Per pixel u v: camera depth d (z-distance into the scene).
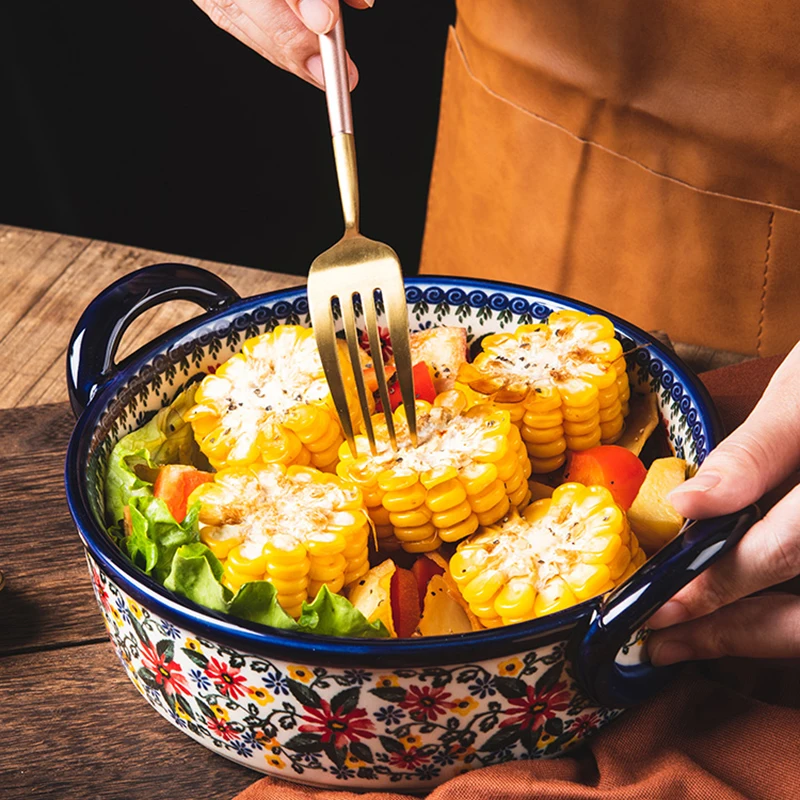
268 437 0.94
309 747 0.76
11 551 1.03
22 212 2.71
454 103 1.53
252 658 0.71
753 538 0.77
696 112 1.25
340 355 1.03
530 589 0.82
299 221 2.71
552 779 0.78
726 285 1.35
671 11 1.20
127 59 2.44
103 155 2.62
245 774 0.84
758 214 1.28
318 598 0.76
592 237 1.41
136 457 0.96
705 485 0.75
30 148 2.60
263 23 1.04
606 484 0.97
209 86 2.47
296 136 2.54
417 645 0.69
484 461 0.90
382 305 1.08
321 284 0.91
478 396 0.99
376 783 0.79
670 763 0.79
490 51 1.38
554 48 1.31
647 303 1.42
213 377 1.01
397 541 0.94
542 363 1.00
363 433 0.97
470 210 1.54
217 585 0.76
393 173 2.56
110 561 0.75
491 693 0.73
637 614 0.71
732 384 1.15
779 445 0.78
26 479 1.11
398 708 0.73
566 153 1.37
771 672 0.91
